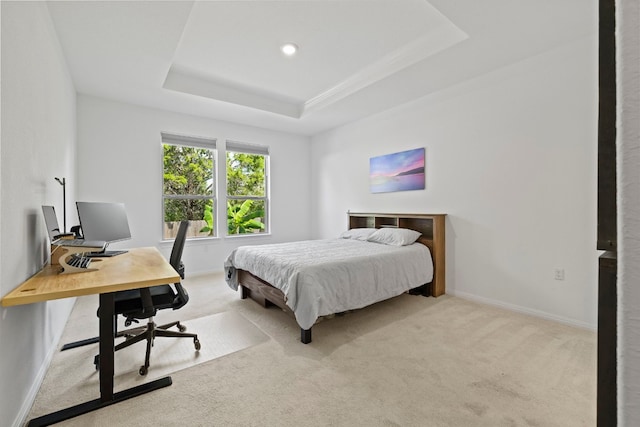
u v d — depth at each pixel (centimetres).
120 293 213
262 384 181
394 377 188
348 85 368
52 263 197
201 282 410
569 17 223
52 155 226
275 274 267
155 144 417
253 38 276
